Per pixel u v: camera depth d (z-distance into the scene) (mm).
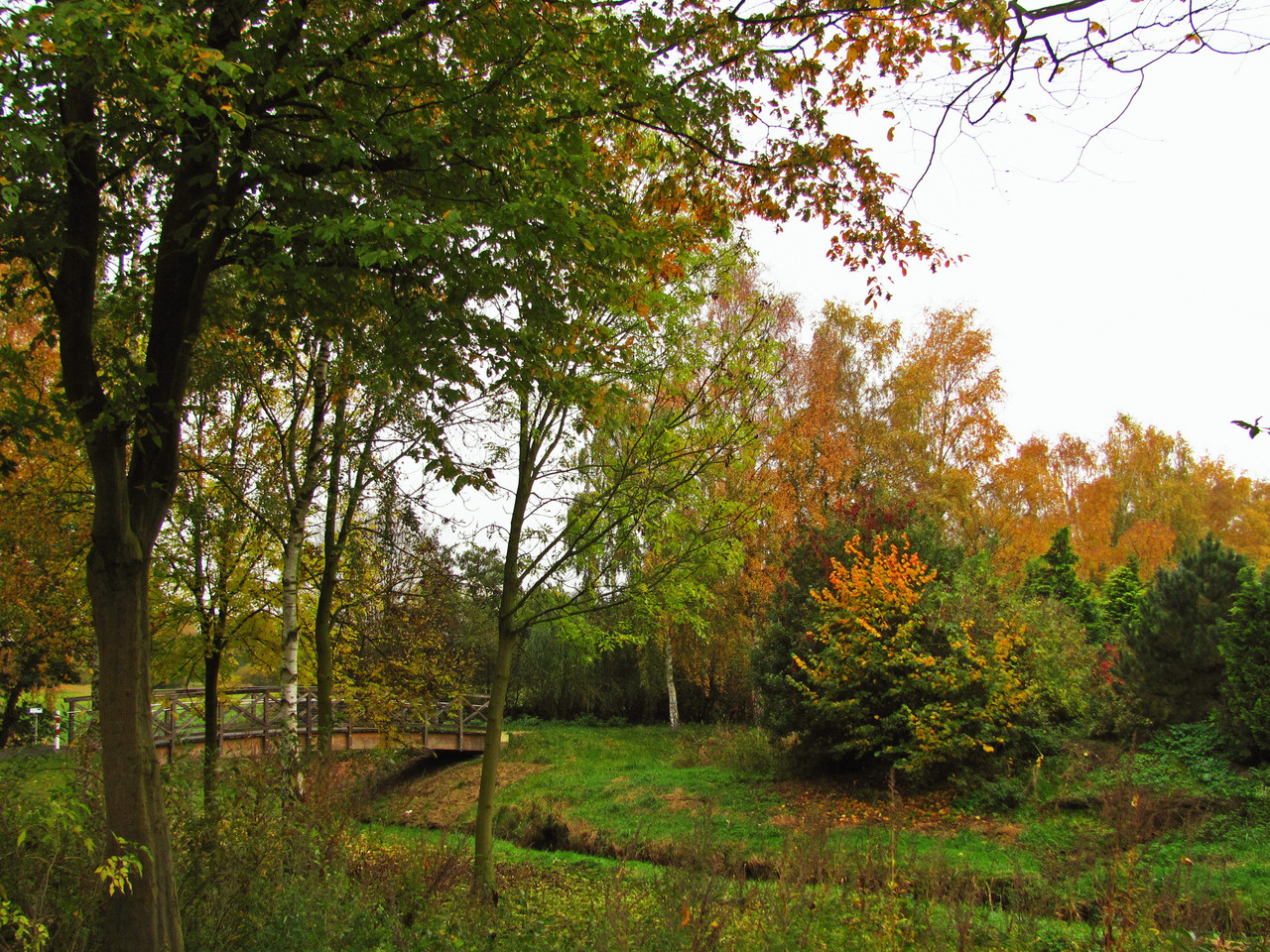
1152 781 12000
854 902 5566
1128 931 5285
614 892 5285
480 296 5785
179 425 5270
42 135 4086
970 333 27375
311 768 7207
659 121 6223
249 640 12766
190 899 5160
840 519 18391
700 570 9383
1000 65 4742
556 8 5637
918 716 13992
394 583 12141
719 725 25328
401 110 5609
